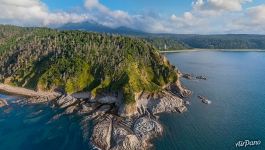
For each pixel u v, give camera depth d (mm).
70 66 177250
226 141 110375
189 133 116812
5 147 106688
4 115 136875
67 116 135750
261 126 126688
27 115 137125
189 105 155250
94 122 127125
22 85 179875
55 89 168375
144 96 150750
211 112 145000
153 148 103000
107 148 103188
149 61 184000
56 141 110812
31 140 111875
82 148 104812
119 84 153125
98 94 154125
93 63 177625
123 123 124250
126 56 181875
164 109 143500
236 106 157625
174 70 186875
